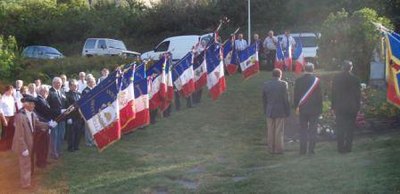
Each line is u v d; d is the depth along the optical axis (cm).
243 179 1077
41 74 2377
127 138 1525
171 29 4191
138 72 1402
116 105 1232
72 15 4500
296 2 3791
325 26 2119
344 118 1157
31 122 1159
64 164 1299
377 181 910
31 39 4453
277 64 2264
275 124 1275
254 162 1220
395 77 1284
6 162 1360
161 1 4306
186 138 1515
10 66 2448
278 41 2264
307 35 2680
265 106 1287
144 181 1127
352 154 1142
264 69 2559
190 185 1085
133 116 1316
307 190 916
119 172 1216
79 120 1416
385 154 1090
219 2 4072
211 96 1906
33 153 1216
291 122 1457
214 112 1811
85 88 1450
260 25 3888
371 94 1561
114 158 1337
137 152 1385
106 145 1236
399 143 1186
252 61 2155
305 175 1013
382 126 1366
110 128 1233
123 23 4325
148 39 4216
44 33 4441
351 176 961
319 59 2141
